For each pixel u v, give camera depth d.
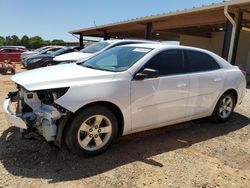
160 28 19.42
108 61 4.68
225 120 5.79
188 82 4.79
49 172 3.46
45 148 4.08
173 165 3.83
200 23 15.79
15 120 3.74
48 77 3.84
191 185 3.35
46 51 19.62
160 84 4.38
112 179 3.38
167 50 4.68
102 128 3.92
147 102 4.27
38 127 3.76
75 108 3.57
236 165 3.95
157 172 3.61
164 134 5.00
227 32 11.69
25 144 4.20
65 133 3.67
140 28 20.30
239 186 3.40
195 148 4.45
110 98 3.84
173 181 3.42
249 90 10.24
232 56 11.30
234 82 5.69
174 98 4.61
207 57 5.34
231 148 4.53
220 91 5.43
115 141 4.36
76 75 3.92
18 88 4.09
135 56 4.50
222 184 3.42
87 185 3.22
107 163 3.77
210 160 4.05
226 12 10.69
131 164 3.78
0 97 7.57
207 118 6.00
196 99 5.00
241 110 6.87
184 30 22.03
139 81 4.16
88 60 5.11
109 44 10.32
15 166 3.57
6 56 23.70
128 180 3.38
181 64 4.82
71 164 3.68
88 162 3.76
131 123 4.18
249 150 4.49
